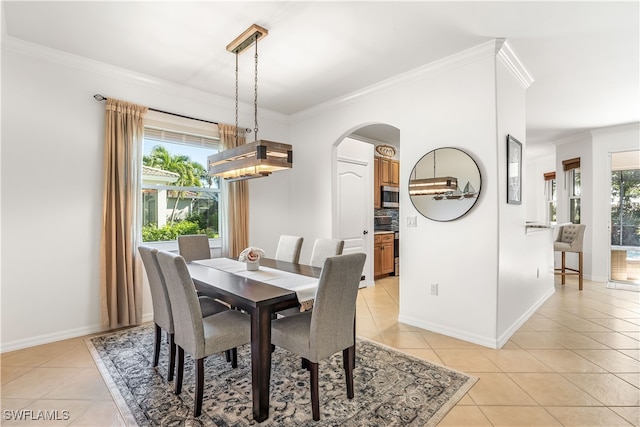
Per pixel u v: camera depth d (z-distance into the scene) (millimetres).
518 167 3307
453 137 3105
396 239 6320
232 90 3939
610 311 3924
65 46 2906
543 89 3838
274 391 2189
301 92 3992
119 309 3312
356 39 2773
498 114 2877
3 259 2775
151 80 3568
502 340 2936
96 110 3256
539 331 3264
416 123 3395
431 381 2303
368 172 5410
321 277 1869
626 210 5453
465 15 2428
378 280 5820
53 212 3012
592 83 3672
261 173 2756
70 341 2998
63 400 2074
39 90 2943
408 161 3467
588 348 2859
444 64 3125
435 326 3254
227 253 4215
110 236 3266
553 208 7930
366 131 5570
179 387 2139
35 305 2918
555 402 2055
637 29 2598
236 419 1894
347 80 3631
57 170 3031
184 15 2445
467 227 3021
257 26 2574
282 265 3045
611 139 5543
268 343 1929
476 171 2934
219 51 2994
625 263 5465
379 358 2666
